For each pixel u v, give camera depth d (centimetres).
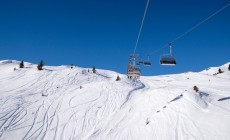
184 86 5406
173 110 2427
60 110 3359
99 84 4553
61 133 2738
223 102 2564
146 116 2595
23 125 2853
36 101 3750
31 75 5525
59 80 5241
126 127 2508
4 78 5375
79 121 3000
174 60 1414
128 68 2295
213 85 5662
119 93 4016
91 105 3506
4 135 2577
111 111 3244
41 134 2692
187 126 2036
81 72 6309
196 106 2391
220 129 1825
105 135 2506
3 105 3472
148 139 2080
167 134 2020
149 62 2173
